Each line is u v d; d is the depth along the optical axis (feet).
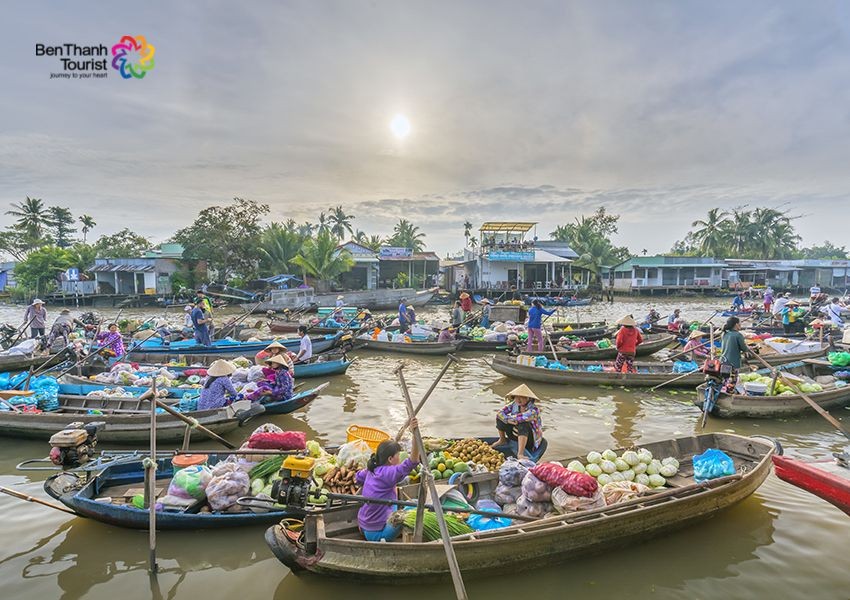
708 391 31.86
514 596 15.49
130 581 16.29
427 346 56.03
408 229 227.81
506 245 142.41
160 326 70.85
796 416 32.65
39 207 202.18
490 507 18.85
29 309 56.08
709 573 16.53
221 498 18.92
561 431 30.14
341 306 81.61
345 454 20.33
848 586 15.83
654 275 170.81
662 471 21.39
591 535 16.78
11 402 30.30
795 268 178.29
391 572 15.17
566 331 63.93
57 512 20.70
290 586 16.05
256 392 30.91
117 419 27.45
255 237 149.07
